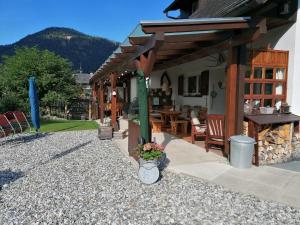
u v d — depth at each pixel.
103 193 4.91
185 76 13.73
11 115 10.74
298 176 5.58
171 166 6.24
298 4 6.78
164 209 4.25
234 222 3.83
